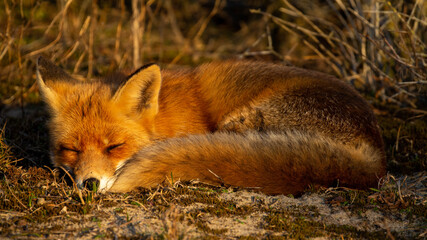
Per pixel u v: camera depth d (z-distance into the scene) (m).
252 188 6.25
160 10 19.25
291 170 6.09
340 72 12.22
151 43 16.73
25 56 12.30
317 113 7.17
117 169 6.73
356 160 6.22
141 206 5.72
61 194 5.99
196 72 8.40
